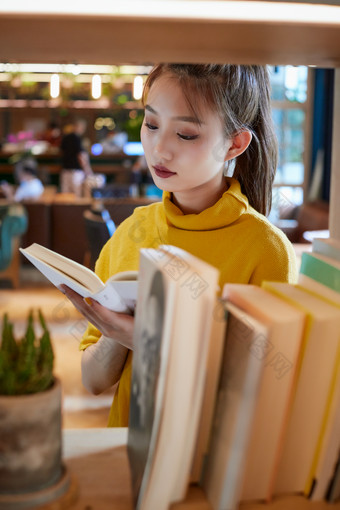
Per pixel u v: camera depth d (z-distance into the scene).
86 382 1.13
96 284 0.82
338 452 0.69
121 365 1.10
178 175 0.96
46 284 6.31
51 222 7.13
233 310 0.66
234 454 0.64
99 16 0.59
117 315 0.86
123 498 0.70
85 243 7.14
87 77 8.69
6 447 0.64
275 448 0.68
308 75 9.08
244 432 0.63
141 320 0.69
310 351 0.66
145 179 10.09
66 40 0.66
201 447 0.71
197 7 0.59
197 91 0.91
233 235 1.06
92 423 3.05
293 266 1.10
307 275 0.81
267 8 0.59
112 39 0.65
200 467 0.72
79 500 0.69
